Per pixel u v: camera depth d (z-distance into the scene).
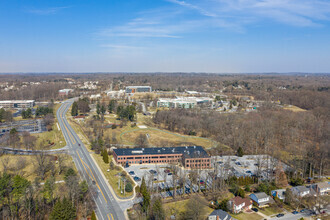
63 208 115.69
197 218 128.88
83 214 131.88
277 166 183.12
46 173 175.88
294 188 160.50
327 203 142.62
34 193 144.75
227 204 140.62
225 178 173.62
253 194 150.62
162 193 156.38
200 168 193.00
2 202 130.88
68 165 191.88
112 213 134.38
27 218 126.38
